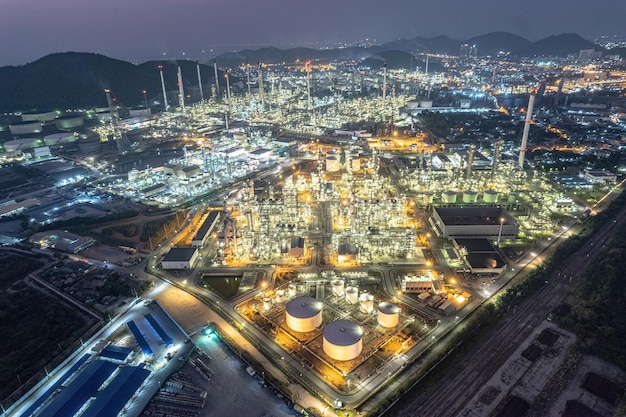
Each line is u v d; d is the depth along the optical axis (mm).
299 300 150750
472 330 143250
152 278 180625
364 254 189750
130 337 143000
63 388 120625
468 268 180375
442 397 117750
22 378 125062
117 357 130125
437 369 128000
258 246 195750
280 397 117188
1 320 150750
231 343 139375
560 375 124375
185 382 121875
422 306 157875
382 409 112125
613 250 189625
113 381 119375
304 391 119250
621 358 127688
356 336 131750
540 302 160500
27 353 135750
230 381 123188
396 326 145875
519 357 132125
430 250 199000
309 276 178750
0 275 178000
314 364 129375
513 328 146125
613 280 167375
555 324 147500
